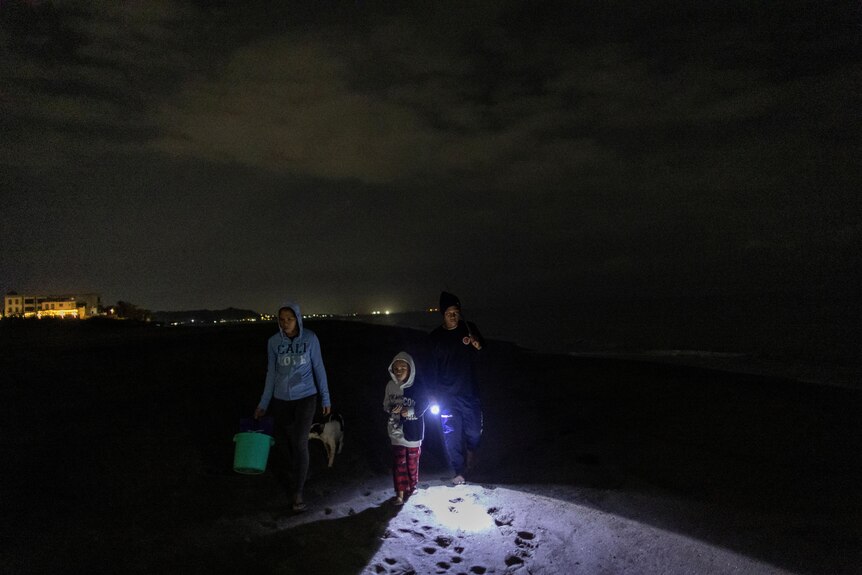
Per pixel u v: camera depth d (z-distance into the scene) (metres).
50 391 8.92
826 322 27.72
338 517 4.23
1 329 27.19
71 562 3.32
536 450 6.03
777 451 5.75
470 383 5.06
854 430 6.55
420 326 30.28
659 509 4.28
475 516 4.25
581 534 3.90
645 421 7.16
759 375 10.89
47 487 4.54
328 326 26.92
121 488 4.62
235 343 17.47
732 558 3.45
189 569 3.32
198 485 4.80
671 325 32.00
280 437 6.30
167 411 7.43
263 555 3.56
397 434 4.47
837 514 4.09
